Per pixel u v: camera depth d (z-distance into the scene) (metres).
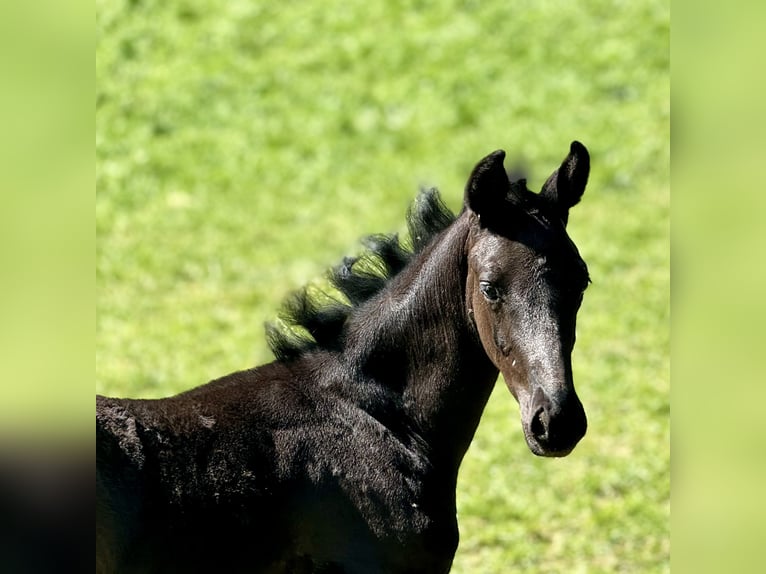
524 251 10.28
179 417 10.63
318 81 38.62
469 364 11.25
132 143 35.09
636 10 41.94
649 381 23.78
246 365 24.27
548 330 10.06
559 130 35.94
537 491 19.95
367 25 41.91
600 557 18.00
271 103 37.44
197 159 34.69
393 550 11.10
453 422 11.45
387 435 11.23
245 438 10.75
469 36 40.97
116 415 10.34
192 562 10.32
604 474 20.41
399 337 11.40
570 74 38.81
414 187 33.38
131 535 9.94
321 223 31.64
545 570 17.66
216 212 32.12
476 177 10.34
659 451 21.17
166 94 37.56
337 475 10.95
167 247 30.19
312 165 34.53
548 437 9.77
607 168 33.78
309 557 11.00
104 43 39.84
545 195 10.84
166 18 41.72
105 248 29.97
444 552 11.38
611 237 30.45
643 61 39.31
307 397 11.25
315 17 42.22
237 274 28.92
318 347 11.66
